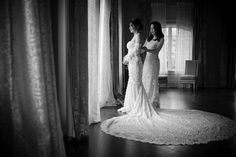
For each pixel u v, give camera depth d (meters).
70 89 2.85
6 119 1.98
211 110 5.08
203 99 6.55
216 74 9.62
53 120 2.12
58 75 2.87
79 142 2.90
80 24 2.92
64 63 2.88
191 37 9.43
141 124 3.74
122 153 2.61
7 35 1.92
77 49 2.85
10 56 1.93
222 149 2.76
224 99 6.55
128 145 2.86
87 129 3.05
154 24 5.07
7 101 1.97
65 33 2.82
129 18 9.11
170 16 9.44
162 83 8.72
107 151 2.66
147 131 3.39
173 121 3.97
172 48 9.49
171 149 2.74
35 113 1.99
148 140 3.00
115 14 5.92
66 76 2.85
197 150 2.72
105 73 5.32
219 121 4.01
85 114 3.02
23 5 1.94
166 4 9.38
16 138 1.97
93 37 3.83
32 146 2.01
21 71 2.01
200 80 9.54
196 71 8.92
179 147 2.81
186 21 9.38
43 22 2.09
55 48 2.82
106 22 5.29
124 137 3.13
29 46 1.95
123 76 8.07
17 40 2.00
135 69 4.36
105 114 4.55
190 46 9.44
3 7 1.92
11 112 1.96
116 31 5.96
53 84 2.20
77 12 2.84
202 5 9.34
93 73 3.84
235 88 9.31
